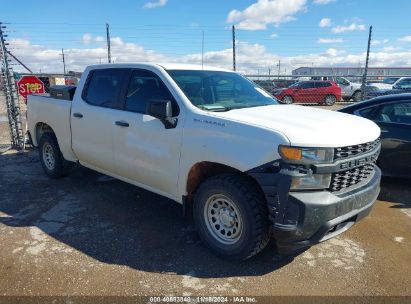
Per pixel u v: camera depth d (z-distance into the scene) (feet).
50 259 12.17
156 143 13.73
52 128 19.58
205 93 14.05
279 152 10.43
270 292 10.62
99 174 21.58
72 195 18.19
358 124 12.79
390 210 16.90
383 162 19.69
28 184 19.93
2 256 12.32
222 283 11.02
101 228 14.56
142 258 12.35
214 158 11.83
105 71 16.70
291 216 10.37
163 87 14.05
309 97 77.30
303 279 11.29
